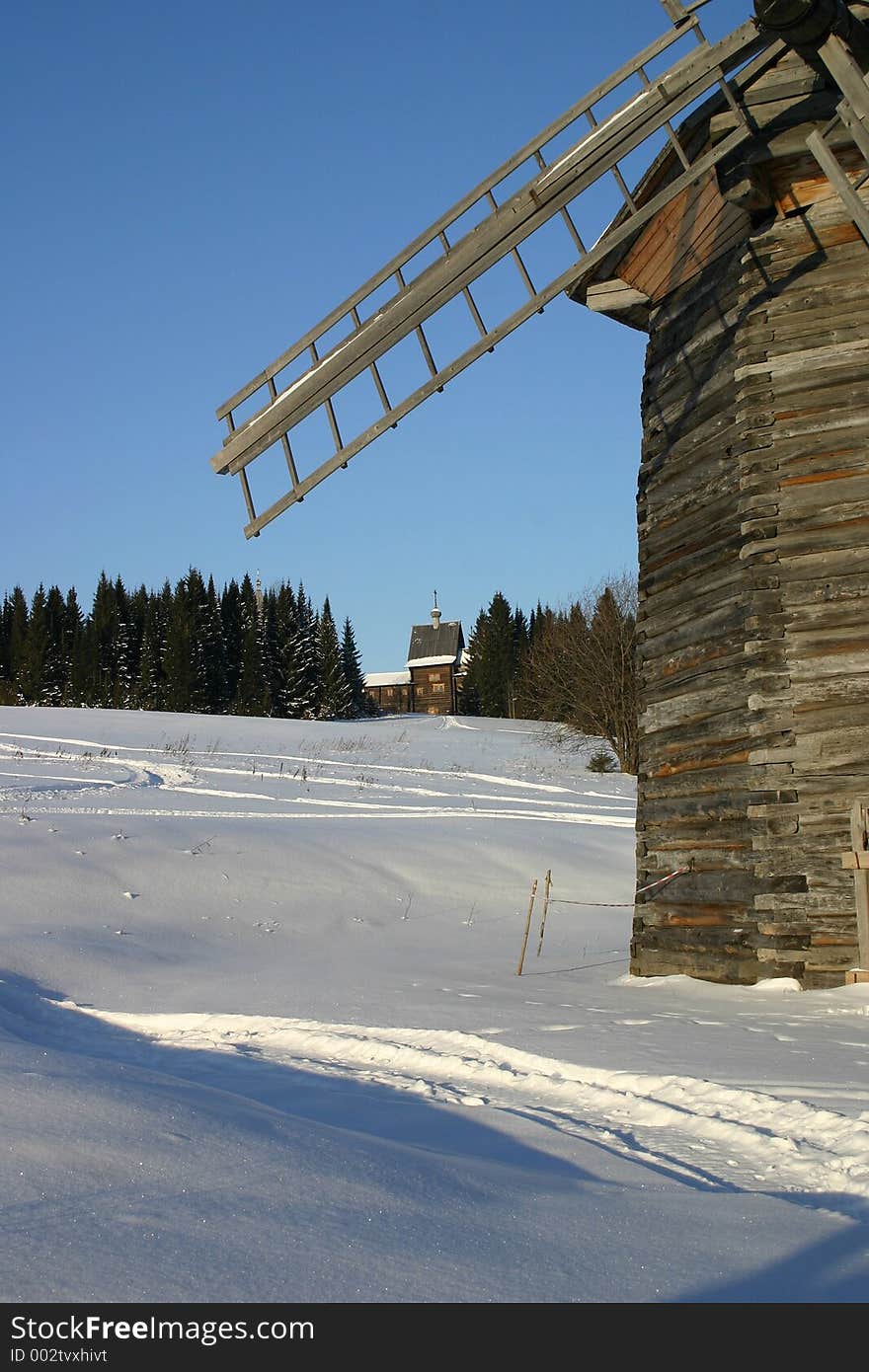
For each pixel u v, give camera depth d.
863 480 12.94
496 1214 4.47
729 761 13.31
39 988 13.52
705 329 14.55
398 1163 5.19
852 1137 5.73
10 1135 5.21
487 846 24.86
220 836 22.84
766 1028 9.59
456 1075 8.31
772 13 12.16
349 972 15.11
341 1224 4.20
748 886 12.80
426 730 56.56
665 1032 9.41
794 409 13.35
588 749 50.62
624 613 53.22
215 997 12.91
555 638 56.06
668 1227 4.40
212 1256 3.81
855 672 12.60
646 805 14.55
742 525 13.39
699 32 13.33
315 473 14.33
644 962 14.14
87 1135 5.26
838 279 13.44
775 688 12.87
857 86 12.26
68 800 26.38
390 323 14.05
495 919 20.41
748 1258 4.05
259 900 19.84
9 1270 3.60
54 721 46.84
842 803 12.38
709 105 13.56
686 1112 6.59
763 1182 5.30
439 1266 3.85
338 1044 9.62
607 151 13.55
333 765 38.75
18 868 19.27
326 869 21.95
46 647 98.31
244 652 98.12
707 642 13.86
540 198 13.61
